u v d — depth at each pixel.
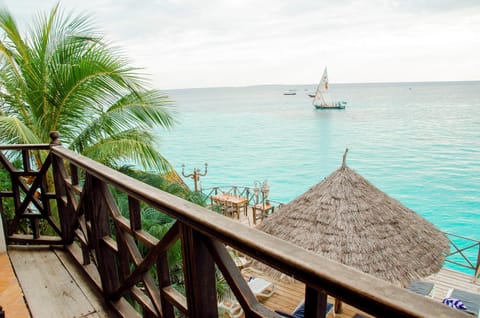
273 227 4.35
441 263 3.94
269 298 5.27
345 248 3.73
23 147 2.70
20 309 2.04
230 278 0.98
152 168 4.60
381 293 0.57
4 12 3.85
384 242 3.78
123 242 1.74
